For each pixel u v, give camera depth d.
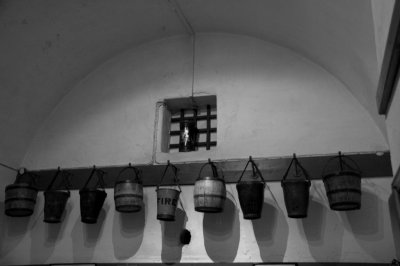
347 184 2.80
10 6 3.28
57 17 3.56
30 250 3.69
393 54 1.83
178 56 4.04
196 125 3.98
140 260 3.41
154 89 3.98
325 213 3.18
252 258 3.21
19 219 3.81
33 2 3.35
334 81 3.55
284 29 3.53
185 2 3.67
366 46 2.62
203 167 3.53
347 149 3.31
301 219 3.21
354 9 2.49
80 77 4.18
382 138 3.28
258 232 3.27
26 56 3.66
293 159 3.32
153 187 3.60
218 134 3.64
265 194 3.35
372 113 3.24
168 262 3.35
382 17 2.03
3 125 3.77
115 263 3.45
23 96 3.85
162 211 3.17
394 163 2.22
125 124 3.92
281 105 3.60
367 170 3.20
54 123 4.12
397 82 1.96
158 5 3.72
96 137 3.94
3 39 3.42
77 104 4.12
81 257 3.55
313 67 3.65
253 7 3.49
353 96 3.46
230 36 3.99
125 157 3.79
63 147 3.99
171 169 3.58
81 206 3.34
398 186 2.24
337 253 3.07
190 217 3.44
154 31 4.06
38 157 4.02
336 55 3.21
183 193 3.52
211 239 3.33
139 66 4.11
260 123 3.58
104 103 4.06
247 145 3.54
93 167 3.74
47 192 3.45
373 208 3.11
